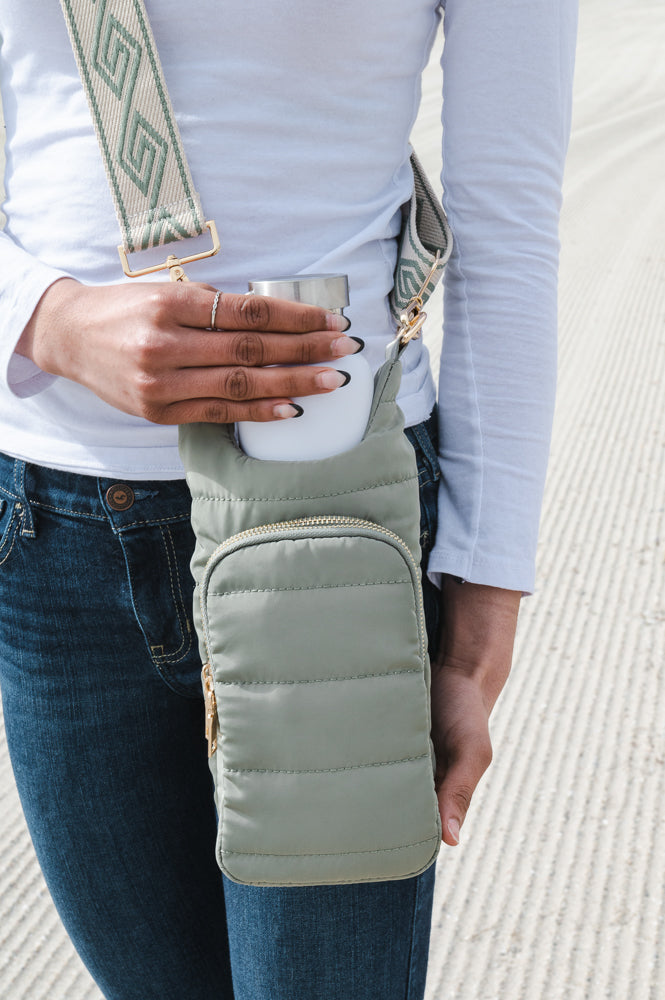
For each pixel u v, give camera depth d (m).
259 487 0.82
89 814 1.07
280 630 0.82
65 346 0.86
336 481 0.82
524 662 2.54
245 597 0.82
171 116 0.87
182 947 1.14
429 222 1.01
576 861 2.00
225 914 1.18
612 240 6.05
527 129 0.95
